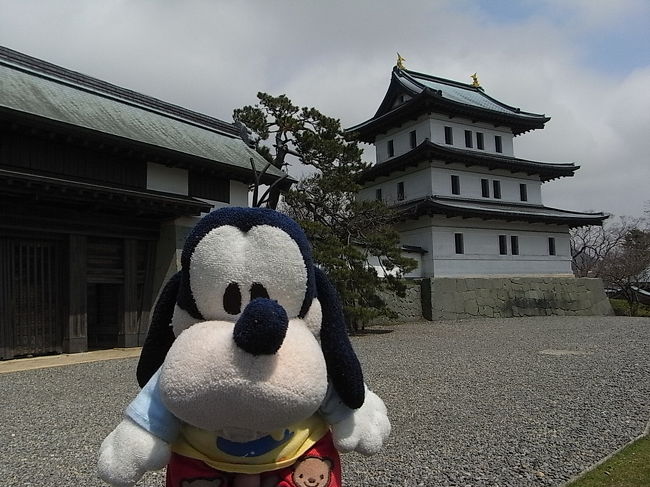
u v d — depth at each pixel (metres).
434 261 24.83
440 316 23.73
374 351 12.48
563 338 15.02
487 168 28.19
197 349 1.65
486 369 9.53
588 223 29.53
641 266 32.88
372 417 2.18
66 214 12.36
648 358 10.64
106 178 13.17
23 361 11.14
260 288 1.84
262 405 1.59
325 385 1.77
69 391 7.93
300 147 20.72
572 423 5.67
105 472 1.82
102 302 14.41
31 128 11.28
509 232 27.61
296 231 1.98
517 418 5.93
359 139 31.20
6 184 10.41
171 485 1.96
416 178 27.17
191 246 1.92
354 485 4.01
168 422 1.89
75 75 15.09
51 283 12.28
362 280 15.98
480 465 4.40
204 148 15.71
